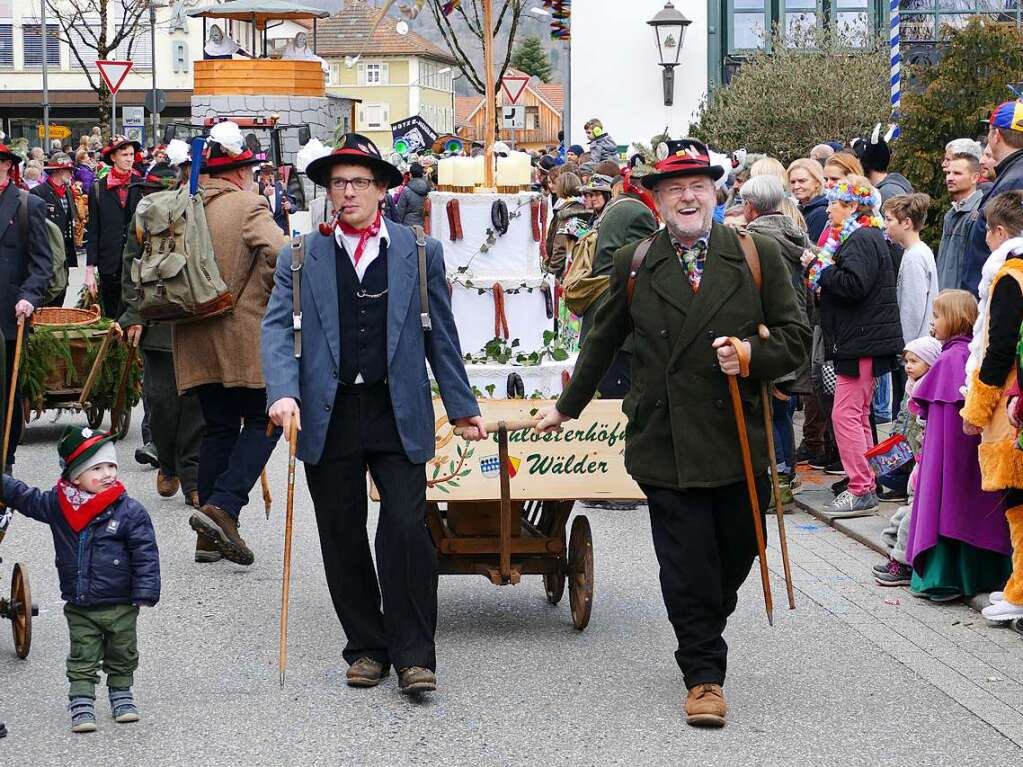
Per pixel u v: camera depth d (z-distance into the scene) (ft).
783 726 22.40
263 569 32.42
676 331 22.91
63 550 22.27
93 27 254.68
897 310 36.40
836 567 32.73
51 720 22.74
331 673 25.05
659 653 26.30
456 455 27.14
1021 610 27.68
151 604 22.50
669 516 22.94
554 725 22.44
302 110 139.33
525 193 30.86
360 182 23.71
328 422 23.63
